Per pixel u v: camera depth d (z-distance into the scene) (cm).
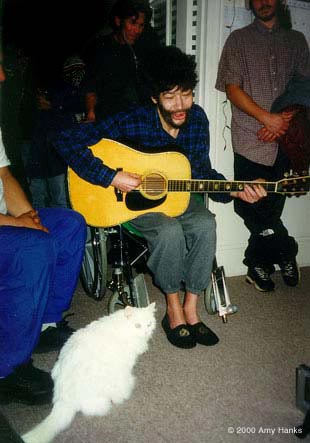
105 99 306
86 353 160
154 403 171
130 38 296
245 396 175
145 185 209
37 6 376
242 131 256
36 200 323
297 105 239
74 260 189
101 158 206
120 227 211
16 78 269
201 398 174
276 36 244
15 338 161
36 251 160
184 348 208
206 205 227
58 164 293
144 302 217
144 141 215
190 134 219
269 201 259
